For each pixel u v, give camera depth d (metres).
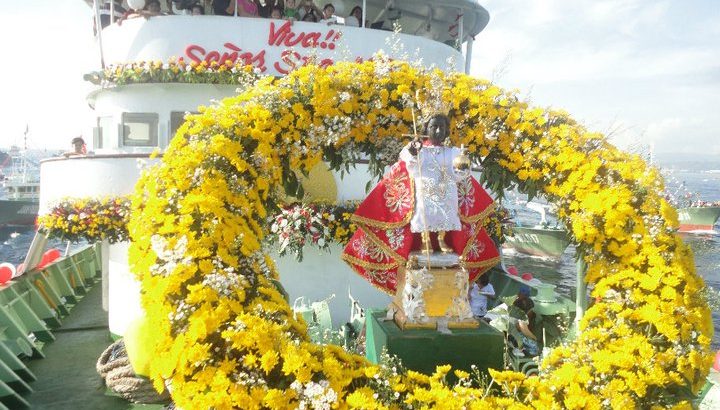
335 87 4.93
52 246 32.66
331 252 9.11
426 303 4.49
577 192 4.77
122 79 9.02
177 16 9.07
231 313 3.58
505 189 5.61
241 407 3.16
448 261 4.53
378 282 5.06
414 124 4.66
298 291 9.04
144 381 7.07
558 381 3.56
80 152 11.13
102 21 11.66
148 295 3.77
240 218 4.26
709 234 34.66
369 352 5.02
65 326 10.75
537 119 5.16
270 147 4.67
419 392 3.20
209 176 4.30
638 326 4.03
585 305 6.28
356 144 5.19
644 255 4.30
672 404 3.68
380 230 4.72
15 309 9.52
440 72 5.29
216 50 9.08
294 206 8.44
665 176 4.93
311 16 10.38
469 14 12.42
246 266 4.16
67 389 7.64
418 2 12.10
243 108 4.75
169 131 9.40
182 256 3.75
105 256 10.23
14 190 40.94
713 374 6.06
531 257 28.06
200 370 3.39
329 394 3.07
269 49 9.17
